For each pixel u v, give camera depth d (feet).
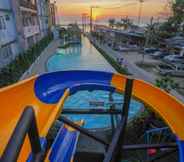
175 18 178.40
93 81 27.78
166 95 23.97
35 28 140.05
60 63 119.96
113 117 37.24
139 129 36.86
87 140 34.50
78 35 218.59
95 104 35.24
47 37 192.44
